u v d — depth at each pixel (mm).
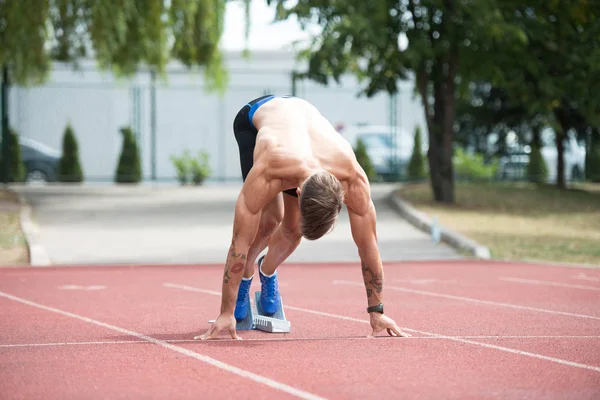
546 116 31703
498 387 6402
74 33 30359
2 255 18344
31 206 27703
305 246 20812
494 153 43375
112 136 43500
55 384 6465
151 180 40969
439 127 30516
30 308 11094
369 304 8719
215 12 33281
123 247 20359
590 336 8883
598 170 44594
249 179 7906
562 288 13617
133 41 32156
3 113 36469
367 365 7191
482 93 40344
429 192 32844
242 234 8086
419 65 29797
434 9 29219
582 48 31422
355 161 8047
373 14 27156
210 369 6996
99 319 10070
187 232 23188
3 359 7473
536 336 8867
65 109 42844
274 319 9117
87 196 31562
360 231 8266
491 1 27844
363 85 43969
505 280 14789
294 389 6273
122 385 6414
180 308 11141
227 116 44469
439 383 6516
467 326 9586
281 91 44125
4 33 29656
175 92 44000
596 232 24797
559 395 6164
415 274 15812
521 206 31453
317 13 28094
